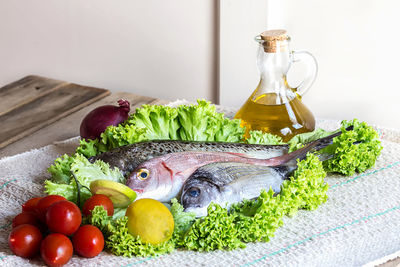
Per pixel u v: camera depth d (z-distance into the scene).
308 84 1.28
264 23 1.66
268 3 1.64
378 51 1.64
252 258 0.94
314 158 1.04
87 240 0.92
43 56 2.04
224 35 1.71
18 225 0.95
